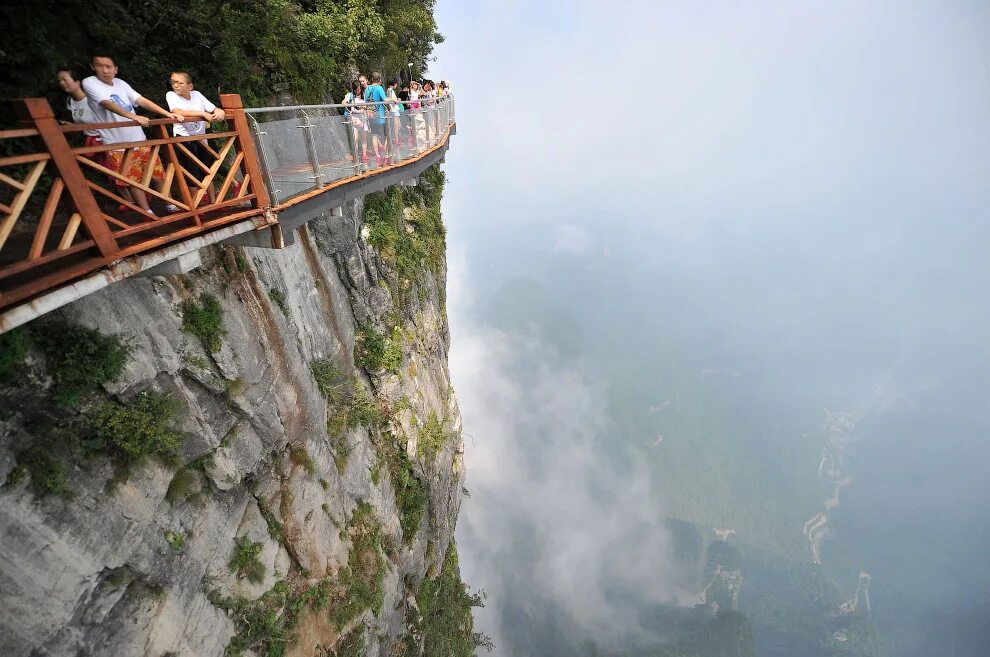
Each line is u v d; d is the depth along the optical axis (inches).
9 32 233.0
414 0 841.5
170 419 307.6
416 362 818.8
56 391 242.7
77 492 252.4
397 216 799.1
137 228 204.4
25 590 228.4
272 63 481.1
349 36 642.8
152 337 296.0
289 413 450.9
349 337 644.1
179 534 323.0
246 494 402.3
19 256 204.5
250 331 388.8
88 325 255.8
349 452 600.4
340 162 385.4
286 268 474.0
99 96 239.3
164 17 336.2
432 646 842.2
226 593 374.6
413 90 693.3
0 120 242.5
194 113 246.8
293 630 445.4
